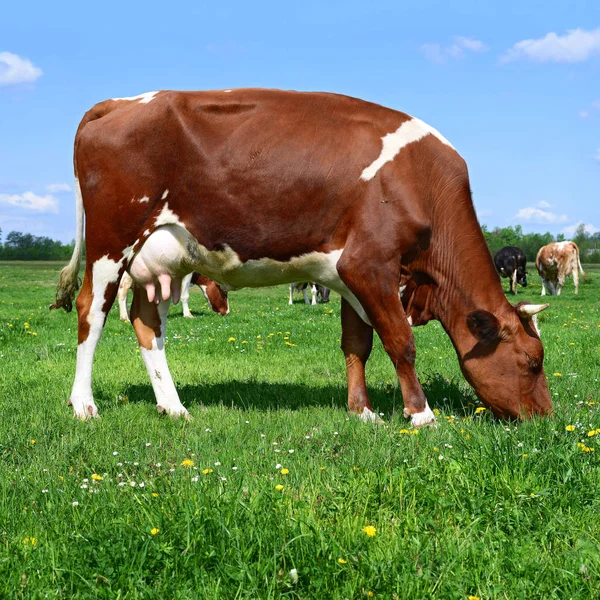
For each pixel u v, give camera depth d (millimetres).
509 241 121750
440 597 2816
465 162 5820
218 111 5734
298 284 23547
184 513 3270
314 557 2996
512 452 4047
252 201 5633
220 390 7324
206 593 2783
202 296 27516
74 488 3898
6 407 6129
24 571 2906
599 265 83750
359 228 5531
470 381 5812
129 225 5852
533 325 5773
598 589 2791
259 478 3969
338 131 5645
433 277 5793
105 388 7305
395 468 3986
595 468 3934
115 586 2836
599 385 7156
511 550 3133
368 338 6195
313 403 6734
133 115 5773
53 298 23812
